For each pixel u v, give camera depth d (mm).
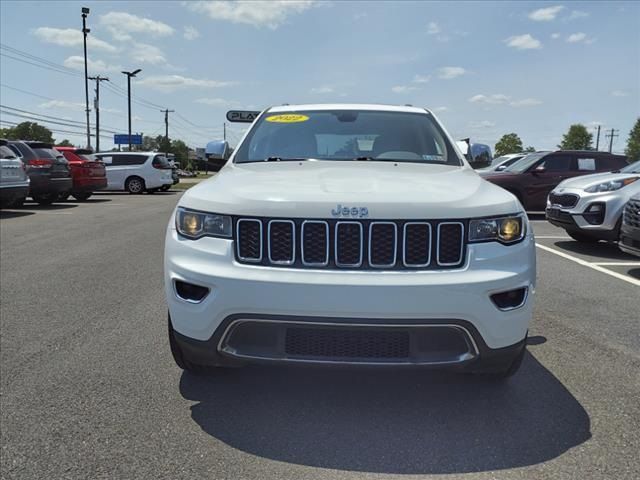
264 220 2594
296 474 2379
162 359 3670
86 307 4914
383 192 2684
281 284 2492
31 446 2582
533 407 2986
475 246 2586
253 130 4184
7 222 11273
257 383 3287
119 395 3131
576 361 3631
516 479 2334
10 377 3363
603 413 2916
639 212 5734
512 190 12828
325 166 3506
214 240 2666
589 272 6453
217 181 3141
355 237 2559
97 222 11367
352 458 2506
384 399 3084
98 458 2486
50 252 7742
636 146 82250
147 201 17641
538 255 7617
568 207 7906
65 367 3527
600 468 2404
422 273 2527
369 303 2455
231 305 2553
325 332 2543
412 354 2549
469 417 2879
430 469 2420
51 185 14336
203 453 2537
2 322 4461
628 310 4816
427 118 4270
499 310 2574
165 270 2857
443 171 3434
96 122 37719
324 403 3041
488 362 2645
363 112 4289
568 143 92688
